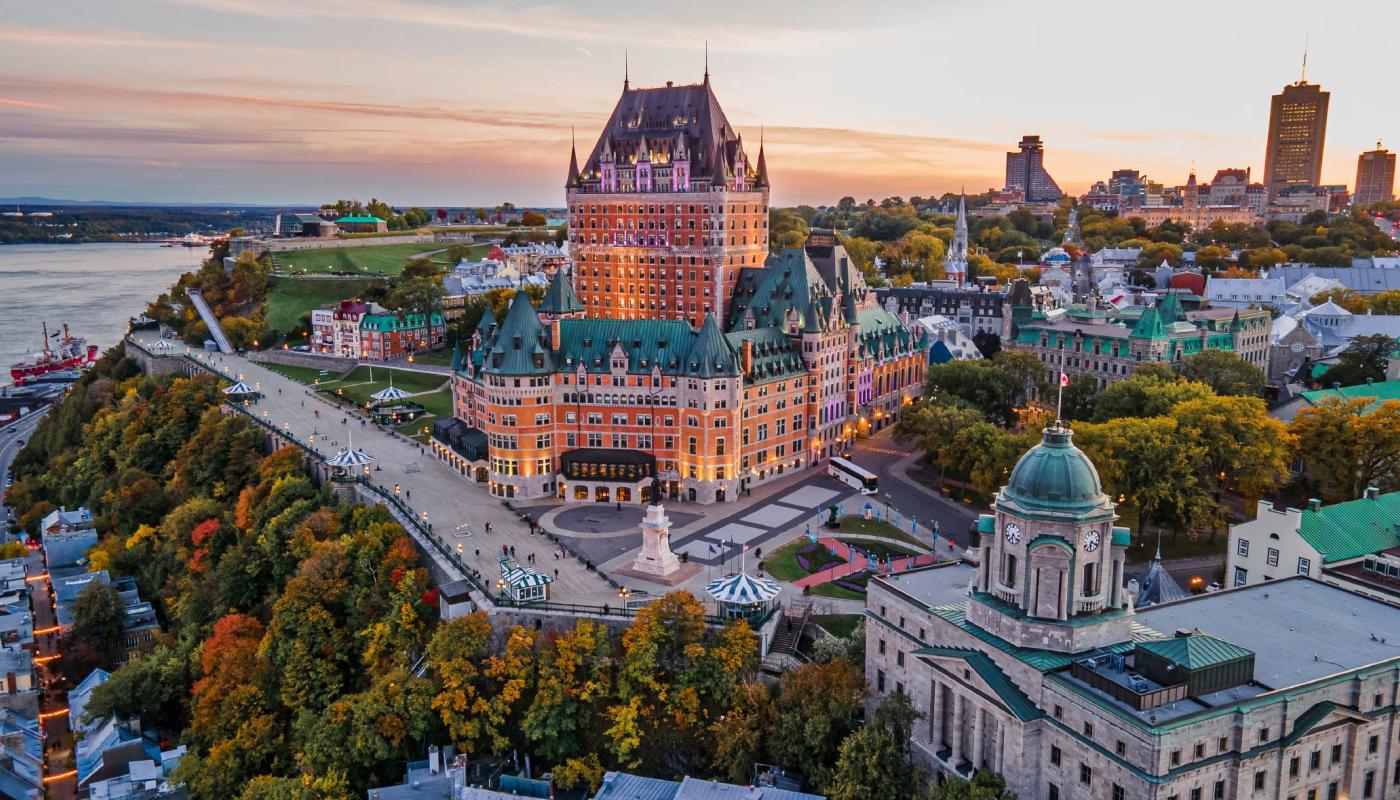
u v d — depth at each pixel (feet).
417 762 362.74
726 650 360.48
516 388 548.31
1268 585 323.37
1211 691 246.27
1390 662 263.70
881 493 569.64
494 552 472.03
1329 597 312.09
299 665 432.66
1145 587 378.94
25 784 444.96
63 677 536.42
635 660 361.10
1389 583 336.08
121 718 472.85
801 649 390.63
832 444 652.48
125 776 425.28
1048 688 258.57
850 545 483.92
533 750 370.73
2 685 504.84
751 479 581.53
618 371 557.33
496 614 404.36
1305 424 510.58
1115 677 250.37
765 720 337.52
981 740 274.98
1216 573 437.17
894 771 287.07
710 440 549.95
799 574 448.65
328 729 377.50
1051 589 268.00
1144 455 465.88
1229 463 480.64
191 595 538.47
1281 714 247.29
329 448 650.02
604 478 556.92
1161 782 229.66
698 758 351.67
